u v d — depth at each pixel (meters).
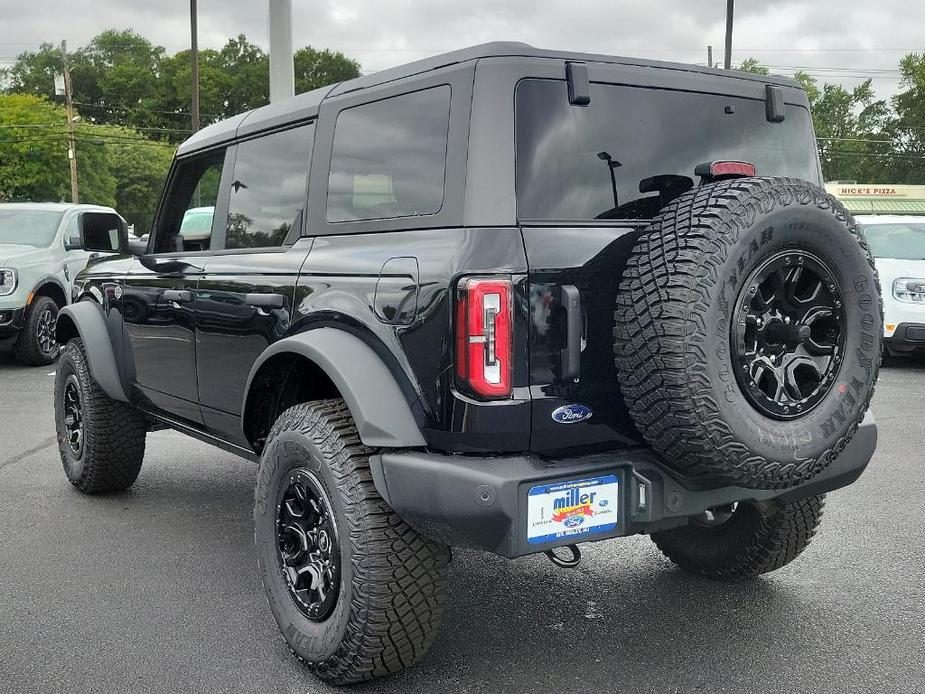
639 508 2.68
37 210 11.46
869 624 3.42
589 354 2.63
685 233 2.51
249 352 3.55
